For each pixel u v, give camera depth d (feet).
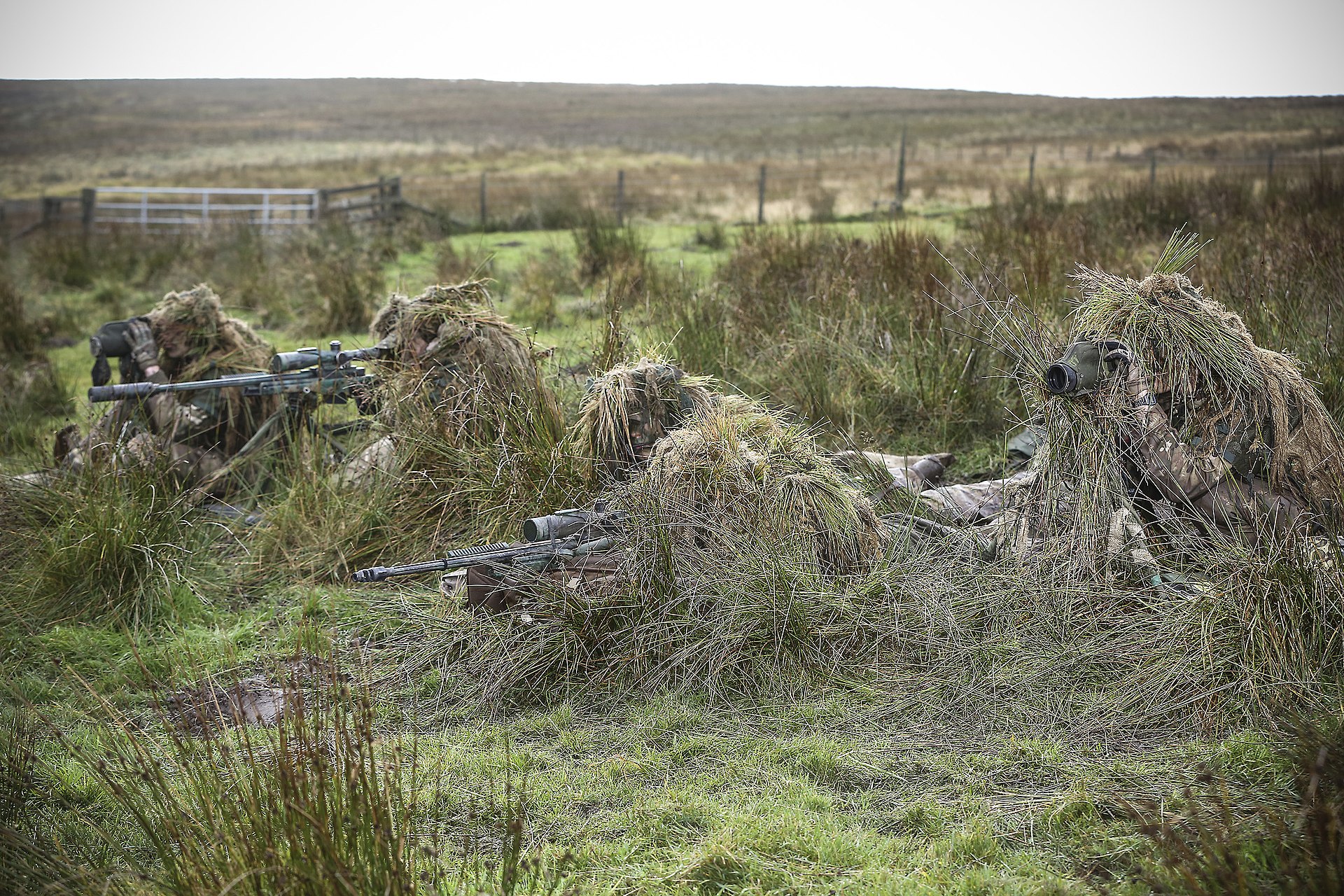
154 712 13.35
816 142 203.31
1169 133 184.96
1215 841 9.14
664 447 15.52
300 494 18.31
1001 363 22.65
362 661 13.58
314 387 20.10
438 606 15.23
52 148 246.88
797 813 10.49
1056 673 12.73
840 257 33.50
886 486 17.28
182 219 70.69
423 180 122.21
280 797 9.27
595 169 148.66
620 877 9.75
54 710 13.58
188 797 9.95
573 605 13.75
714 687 13.05
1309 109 232.94
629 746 12.14
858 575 14.49
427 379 19.84
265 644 15.14
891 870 9.62
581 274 42.19
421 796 10.97
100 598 16.07
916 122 250.37
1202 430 14.92
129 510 16.78
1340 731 10.00
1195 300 15.44
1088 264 32.09
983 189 79.30
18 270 52.44
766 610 13.56
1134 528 14.42
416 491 18.42
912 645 13.48
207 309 20.56
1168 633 12.82
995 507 16.60
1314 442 14.88
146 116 355.36
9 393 28.43
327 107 394.11
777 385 23.40
